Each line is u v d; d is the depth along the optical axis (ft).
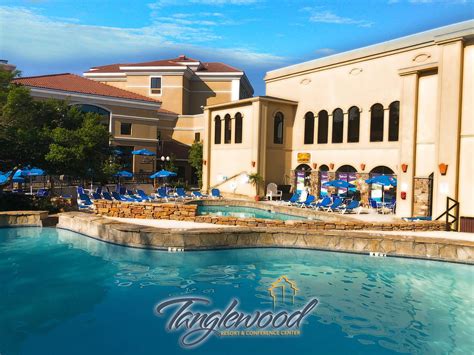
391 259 41.93
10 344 22.03
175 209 54.13
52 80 124.67
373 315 27.43
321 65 96.73
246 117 103.86
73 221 51.85
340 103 92.73
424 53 76.79
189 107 172.86
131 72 163.43
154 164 135.54
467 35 53.72
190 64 176.35
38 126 68.08
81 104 121.39
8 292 30.01
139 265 37.58
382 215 71.15
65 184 101.14
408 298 30.76
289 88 105.81
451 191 55.11
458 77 54.80
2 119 61.87
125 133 130.41
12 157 61.98
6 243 44.96
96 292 30.40
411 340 23.82
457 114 54.75
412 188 64.69
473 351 22.57
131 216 55.98
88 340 22.76
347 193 88.89
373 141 86.07
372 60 86.12
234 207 89.10
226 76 171.12
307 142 101.76
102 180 83.51
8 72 67.97
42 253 41.01
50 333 23.52
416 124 65.00
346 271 37.60
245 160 104.01
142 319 25.84
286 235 45.34
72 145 64.03
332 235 44.65
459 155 55.16
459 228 53.88
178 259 39.81
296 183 103.45
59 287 31.32
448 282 34.76
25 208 61.36
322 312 27.81
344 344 23.22
